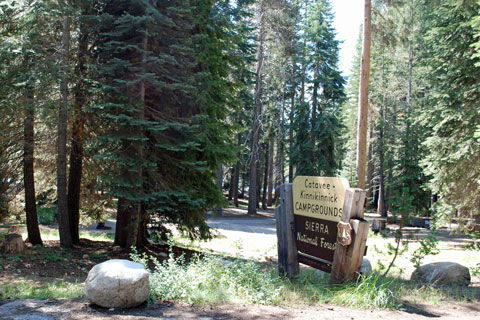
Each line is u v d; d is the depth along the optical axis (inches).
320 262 261.4
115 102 385.4
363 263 305.6
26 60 359.9
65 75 366.3
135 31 385.7
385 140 1359.5
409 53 1197.1
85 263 366.6
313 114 1254.9
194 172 418.9
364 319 172.4
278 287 229.6
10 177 450.0
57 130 416.2
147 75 357.7
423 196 1098.1
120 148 388.2
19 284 262.5
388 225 916.6
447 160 557.3
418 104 1212.5
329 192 255.1
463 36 538.3
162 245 486.3
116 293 179.2
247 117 1078.4
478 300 226.4
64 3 358.6
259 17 994.1
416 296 230.5
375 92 1393.9
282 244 290.7
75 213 472.1
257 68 1077.1
